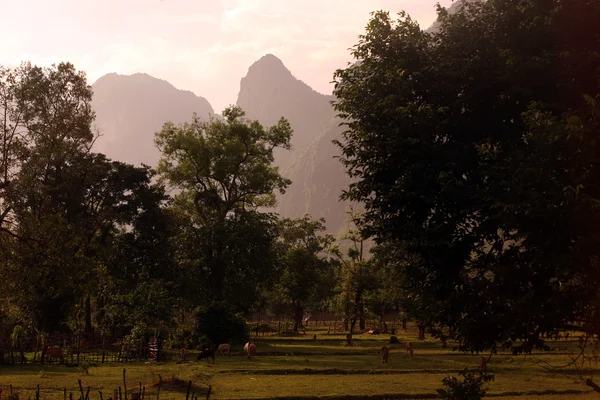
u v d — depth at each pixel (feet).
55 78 146.20
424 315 37.27
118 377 84.48
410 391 74.43
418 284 38.17
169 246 182.09
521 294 32.09
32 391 67.82
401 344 180.04
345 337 221.87
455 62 36.83
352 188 38.83
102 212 180.04
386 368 104.06
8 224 104.53
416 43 38.55
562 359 115.96
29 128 121.29
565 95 33.06
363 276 208.64
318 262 295.28
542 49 34.40
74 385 74.95
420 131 34.91
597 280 28.40
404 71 36.06
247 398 67.00
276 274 188.55
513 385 81.92
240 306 180.45
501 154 33.37
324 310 404.77
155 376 84.79
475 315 33.06
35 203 132.57
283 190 197.57
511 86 34.81
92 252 164.35
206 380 83.10
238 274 174.91
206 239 175.01
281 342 188.75
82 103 153.48
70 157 153.79
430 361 118.73
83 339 134.31
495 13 37.09
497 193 30.60
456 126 36.47
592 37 32.73
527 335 31.58
